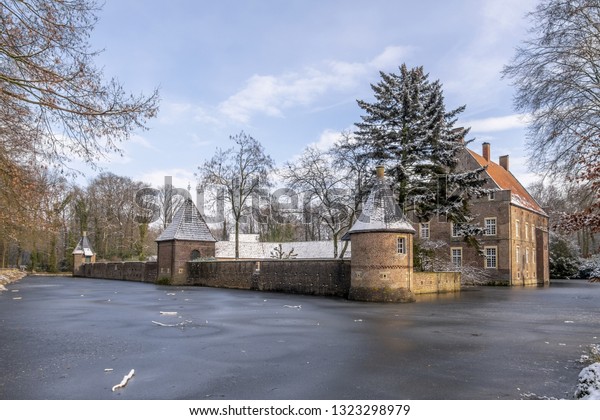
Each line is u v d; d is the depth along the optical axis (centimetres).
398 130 3497
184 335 1467
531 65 1972
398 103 3494
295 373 988
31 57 935
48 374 970
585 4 1838
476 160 5072
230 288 3900
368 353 1202
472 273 4672
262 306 2409
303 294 3278
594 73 1927
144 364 1061
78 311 2150
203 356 1151
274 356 1156
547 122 1958
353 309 2275
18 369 1012
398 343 1350
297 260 3397
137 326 1661
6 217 1314
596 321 1881
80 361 1091
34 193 1286
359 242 2780
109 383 902
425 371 1016
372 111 3522
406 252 2745
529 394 851
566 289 4184
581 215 962
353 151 3709
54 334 1481
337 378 950
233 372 992
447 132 3544
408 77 3478
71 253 7094
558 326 1734
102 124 986
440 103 3491
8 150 1270
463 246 5034
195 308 2297
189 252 4506
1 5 911
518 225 5091
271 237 6575
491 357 1166
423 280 3369
